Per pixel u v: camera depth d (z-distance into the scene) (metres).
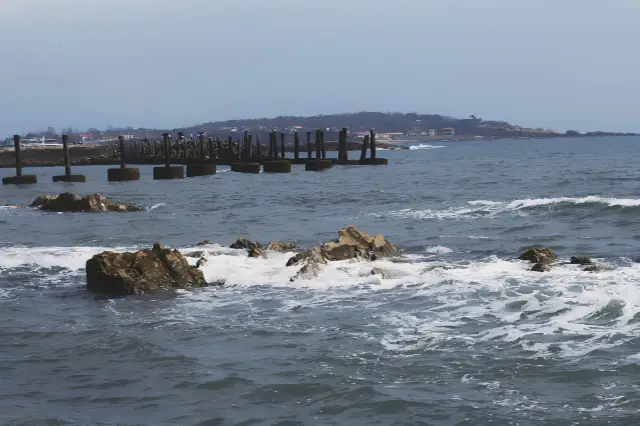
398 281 17.58
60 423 9.72
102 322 14.76
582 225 27.48
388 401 10.14
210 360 12.09
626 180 51.50
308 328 13.89
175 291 17.44
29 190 57.12
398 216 32.00
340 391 10.55
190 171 71.62
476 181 56.53
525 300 15.18
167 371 11.62
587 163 86.69
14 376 11.63
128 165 115.75
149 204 41.41
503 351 12.05
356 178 64.69
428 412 9.79
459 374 11.11
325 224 30.03
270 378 11.14
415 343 12.66
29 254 22.62
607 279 16.77
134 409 10.18
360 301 15.93
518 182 53.62
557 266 18.44
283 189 52.19
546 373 11.02
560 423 9.34
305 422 9.62
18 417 9.93
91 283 17.98
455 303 15.30
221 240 25.91
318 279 17.98
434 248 22.70
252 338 13.32
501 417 9.57
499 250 22.48
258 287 17.64
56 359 12.43
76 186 60.53
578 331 12.94
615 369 11.03
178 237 26.92
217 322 14.53
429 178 62.50
